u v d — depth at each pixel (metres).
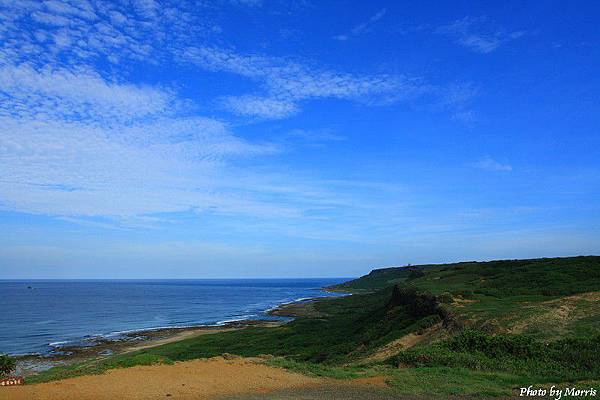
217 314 93.06
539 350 19.12
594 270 39.34
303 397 13.02
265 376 15.48
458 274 49.50
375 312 49.16
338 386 14.59
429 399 13.12
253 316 87.31
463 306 31.67
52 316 89.06
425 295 36.97
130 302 131.25
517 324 25.12
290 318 80.25
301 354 36.06
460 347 20.48
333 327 48.94
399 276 152.25
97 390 12.34
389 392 13.83
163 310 103.75
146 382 13.51
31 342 55.19
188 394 12.73
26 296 159.88
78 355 46.03
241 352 39.25
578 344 19.19
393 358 20.23
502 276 43.22
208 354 38.84
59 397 11.50
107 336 59.88
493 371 17.38
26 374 35.81
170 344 47.03
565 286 34.34
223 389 13.54
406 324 35.31
